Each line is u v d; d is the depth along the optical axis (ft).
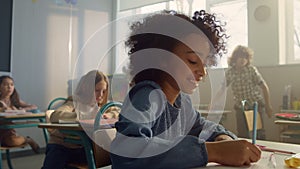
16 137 10.50
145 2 15.12
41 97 14.35
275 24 12.73
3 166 11.58
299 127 9.08
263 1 13.00
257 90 11.46
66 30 15.33
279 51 12.64
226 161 2.12
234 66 11.64
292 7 12.71
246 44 13.43
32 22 14.06
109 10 17.10
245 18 13.51
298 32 12.63
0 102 11.05
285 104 11.81
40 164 11.91
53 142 6.57
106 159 3.45
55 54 14.90
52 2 14.83
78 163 6.35
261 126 10.69
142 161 1.78
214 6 13.53
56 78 14.89
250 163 2.20
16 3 13.46
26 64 13.83
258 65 13.05
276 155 2.68
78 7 15.80
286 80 12.26
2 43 12.73
